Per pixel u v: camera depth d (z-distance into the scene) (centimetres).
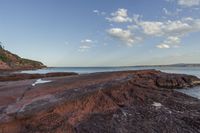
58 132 830
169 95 1536
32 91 1267
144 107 1233
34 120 848
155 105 1282
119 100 1319
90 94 1216
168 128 921
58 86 1436
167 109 1200
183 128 923
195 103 1352
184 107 1248
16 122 801
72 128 888
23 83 1727
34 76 2777
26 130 793
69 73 3366
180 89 2602
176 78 2838
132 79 1938
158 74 3031
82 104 1099
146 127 927
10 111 879
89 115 1055
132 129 907
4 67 8600
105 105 1195
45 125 843
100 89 1353
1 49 11275
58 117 923
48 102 1020
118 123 967
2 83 1786
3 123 768
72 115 987
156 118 1038
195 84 2984
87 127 912
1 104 978
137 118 1037
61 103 1011
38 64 14450
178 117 1055
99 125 938
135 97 1420
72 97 1127
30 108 923
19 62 11431
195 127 934
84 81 1672
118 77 1992
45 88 1364
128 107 1226
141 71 2898
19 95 1155
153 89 1702
